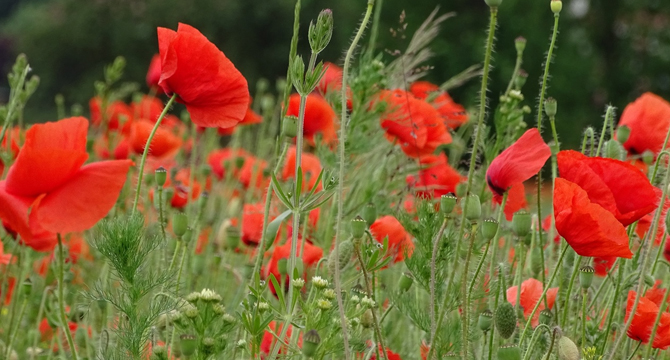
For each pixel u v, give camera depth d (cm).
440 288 164
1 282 197
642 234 177
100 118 273
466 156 260
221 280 197
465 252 170
